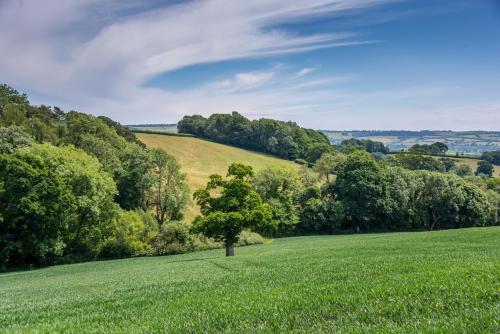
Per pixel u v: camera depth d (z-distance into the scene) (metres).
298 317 11.02
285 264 29.39
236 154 152.62
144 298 18.12
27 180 57.94
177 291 19.78
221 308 13.29
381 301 11.71
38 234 60.50
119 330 11.47
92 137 99.81
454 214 101.19
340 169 106.00
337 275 19.55
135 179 91.25
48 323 13.88
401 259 25.42
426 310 10.38
